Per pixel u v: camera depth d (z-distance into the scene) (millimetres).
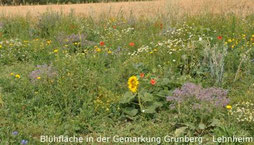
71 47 8594
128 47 8352
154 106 5414
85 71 6246
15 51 8188
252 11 12211
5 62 7863
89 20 11188
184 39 8672
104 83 6027
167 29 9273
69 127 4941
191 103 5242
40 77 5996
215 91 5426
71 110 5445
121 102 5422
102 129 5031
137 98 5586
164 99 5680
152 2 17016
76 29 10086
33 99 5527
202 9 12516
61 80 5816
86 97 5559
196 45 7242
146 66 6859
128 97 5473
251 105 5363
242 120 4906
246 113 5008
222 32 9258
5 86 6074
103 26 10477
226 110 5242
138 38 9039
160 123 5184
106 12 12914
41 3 28938
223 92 5531
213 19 10445
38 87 5871
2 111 5293
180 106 5254
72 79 5812
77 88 5680
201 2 16531
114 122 5262
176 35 8914
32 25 11148
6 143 4371
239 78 6551
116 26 10398
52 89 5707
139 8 15164
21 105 5398
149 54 7426
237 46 7930
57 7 20453
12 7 20391
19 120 5098
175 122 5035
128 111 5383
